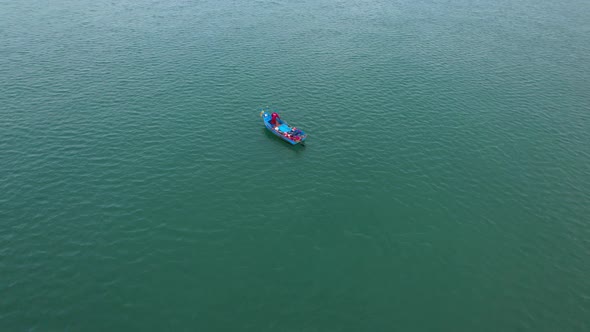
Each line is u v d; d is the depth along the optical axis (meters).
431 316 43.78
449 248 52.25
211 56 108.19
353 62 106.94
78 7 151.00
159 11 149.12
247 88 91.12
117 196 58.38
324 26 136.25
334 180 63.69
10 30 122.62
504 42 125.94
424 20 146.88
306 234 53.53
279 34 126.81
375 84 94.94
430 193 61.50
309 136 74.38
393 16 150.88
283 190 61.31
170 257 49.19
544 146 73.44
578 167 67.94
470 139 74.88
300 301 44.69
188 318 42.28
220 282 46.41
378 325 42.62
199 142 71.62
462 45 122.31
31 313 41.91
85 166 64.25
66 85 89.94
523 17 153.62
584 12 161.38
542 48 121.50
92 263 47.84
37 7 148.38
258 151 70.00
